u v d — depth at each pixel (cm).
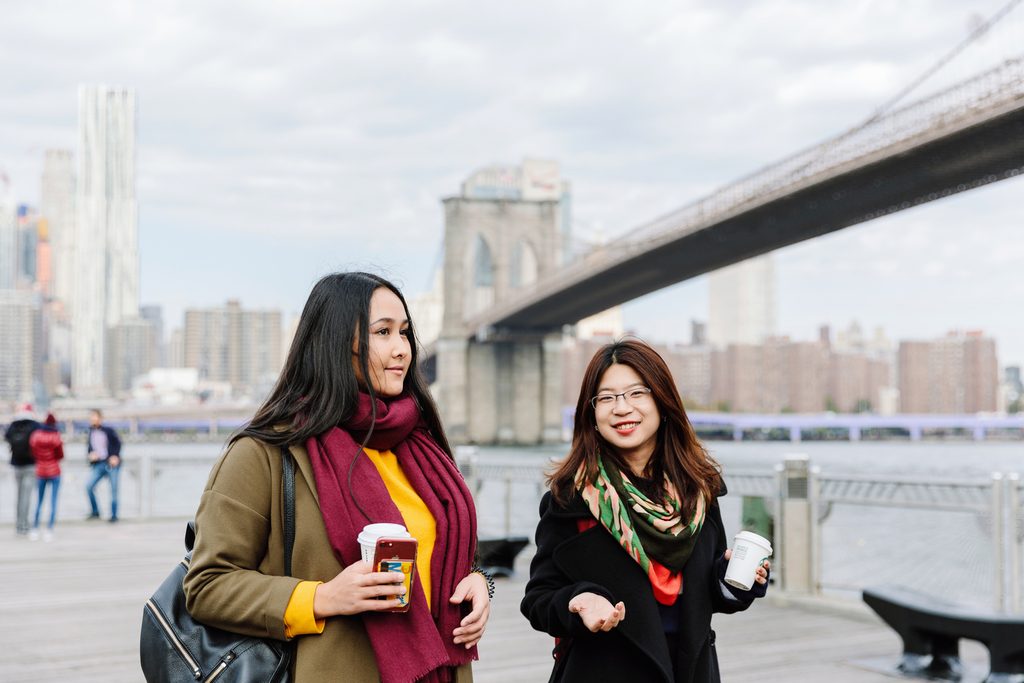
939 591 536
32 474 1002
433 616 175
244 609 159
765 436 11125
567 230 13300
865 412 18612
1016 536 505
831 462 5256
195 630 165
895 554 568
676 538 201
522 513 904
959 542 532
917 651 436
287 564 168
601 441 216
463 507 183
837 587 610
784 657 470
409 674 161
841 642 502
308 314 179
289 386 179
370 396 174
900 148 3353
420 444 189
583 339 17562
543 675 437
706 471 215
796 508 615
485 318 7281
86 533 1041
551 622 201
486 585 185
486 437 7519
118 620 567
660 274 5241
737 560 202
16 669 450
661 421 218
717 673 210
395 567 158
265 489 169
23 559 830
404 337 187
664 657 196
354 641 163
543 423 7619
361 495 168
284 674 160
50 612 592
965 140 3186
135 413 7888
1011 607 505
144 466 1198
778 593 609
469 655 178
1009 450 8975
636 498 204
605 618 189
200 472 1259
